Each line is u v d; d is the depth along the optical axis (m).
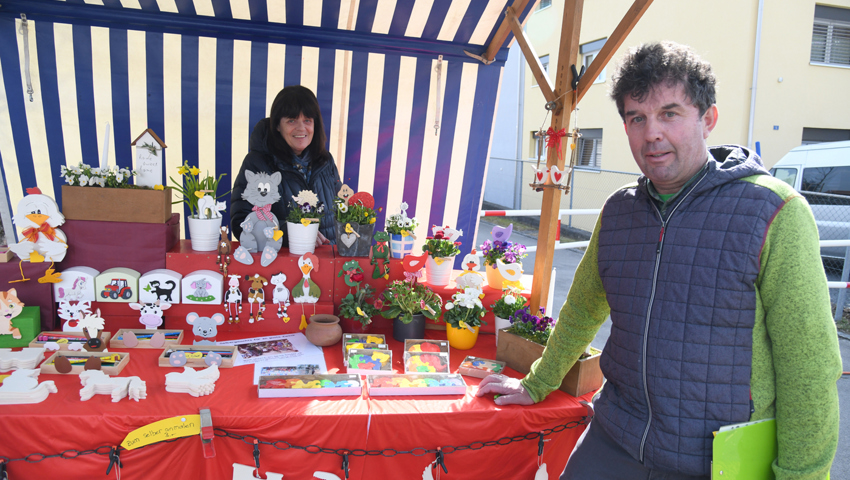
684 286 1.37
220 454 1.82
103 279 2.35
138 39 3.50
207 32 3.55
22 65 3.35
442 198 4.22
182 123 3.71
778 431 1.31
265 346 2.36
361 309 2.50
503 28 3.54
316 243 2.86
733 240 1.31
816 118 9.09
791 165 7.86
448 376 2.13
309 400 1.92
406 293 2.52
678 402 1.38
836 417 1.24
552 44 12.60
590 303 1.79
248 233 2.51
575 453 1.68
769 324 1.29
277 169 3.09
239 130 3.80
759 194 1.31
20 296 2.28
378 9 3.40
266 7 3.38
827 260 7.29
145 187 2.45
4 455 1.69
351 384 2.02
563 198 11.93
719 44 8.93
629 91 1.38
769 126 8.86
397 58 3.82
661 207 1.51
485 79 3.96
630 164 10.34
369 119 3.96
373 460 1.88
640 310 1.46
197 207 2.59
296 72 3.77
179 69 3.61
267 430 1.79
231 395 1.92
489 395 2.05
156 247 2.42
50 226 2.30
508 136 14.35
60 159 3.57
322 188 3.28
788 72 8.78
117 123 3.61
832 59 9.22
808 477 1.25
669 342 1.39
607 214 1.65
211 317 2.43
